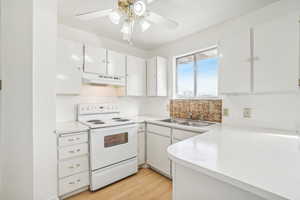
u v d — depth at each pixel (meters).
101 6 1.76
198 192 0.84
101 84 2.42
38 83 1.46
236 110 1.98
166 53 3.01
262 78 1.47
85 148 1.86
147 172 2.39
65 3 1.70
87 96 2.50
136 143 2.35
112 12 1.39
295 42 1.29
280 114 1.63
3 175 1.51
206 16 1.97
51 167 1.56
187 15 1.94
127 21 1.48
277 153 0.92
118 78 2.52
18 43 1.46
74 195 1.80
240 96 1.94
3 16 1.49
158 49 3.17
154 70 2.83
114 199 1.73
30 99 1.43
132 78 2.75
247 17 1.90
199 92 2.60
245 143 1.13
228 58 1.71
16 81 1.47
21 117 1.46
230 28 2.06
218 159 0.82
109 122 2.20
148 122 2.51
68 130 1.72
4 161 1.51
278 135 1.39
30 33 1.43
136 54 3.20
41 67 1.49
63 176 1.69
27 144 1.44
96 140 1.90
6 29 1.49
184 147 1.03
